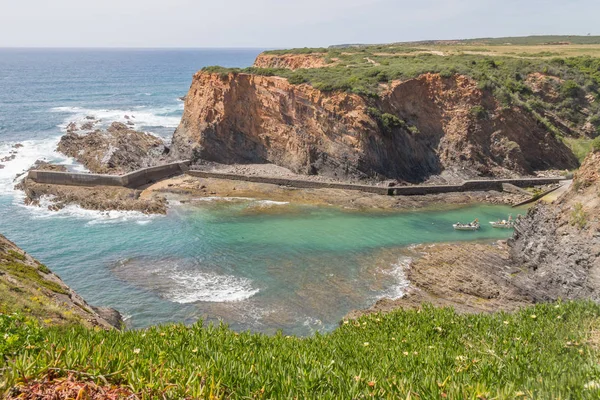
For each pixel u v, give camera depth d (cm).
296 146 5791
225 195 5084
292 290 3025
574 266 2791
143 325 2580
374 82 5903
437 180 5622
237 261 3466
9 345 767
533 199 5059
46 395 623
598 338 1144
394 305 2792
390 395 696
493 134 5841
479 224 4362
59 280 2533
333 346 1155
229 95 6059
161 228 4131
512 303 2828
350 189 5266
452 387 701
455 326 1362
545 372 865
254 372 794
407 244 3847
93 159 5938
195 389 674
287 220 4384
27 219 4284
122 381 688
